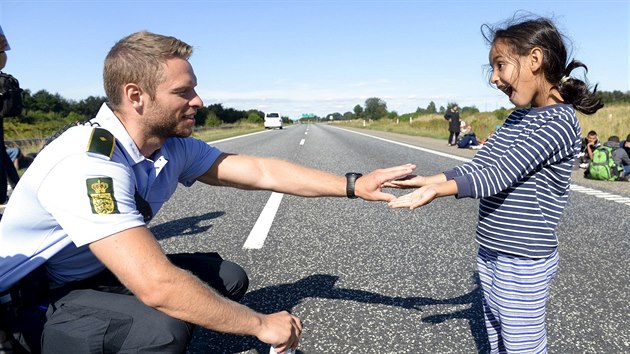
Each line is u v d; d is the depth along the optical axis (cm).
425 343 221
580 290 286
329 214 501
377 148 1466
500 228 167
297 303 268
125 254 143
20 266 165
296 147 1563
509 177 159
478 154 193
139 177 177
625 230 428
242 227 444
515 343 171
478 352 213
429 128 3022
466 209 521
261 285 296
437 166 926
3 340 157
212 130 3578
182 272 148
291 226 448
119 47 162
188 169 223
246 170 229
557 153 160
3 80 328
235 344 220
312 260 344
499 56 172
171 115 168
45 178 152
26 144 1264
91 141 156
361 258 349
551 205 163
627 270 321
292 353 175
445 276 309
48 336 159
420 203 162
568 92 164
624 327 237
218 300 153
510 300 168
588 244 385
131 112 166
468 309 257
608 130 1741
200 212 514
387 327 238
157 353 160
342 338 227
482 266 182
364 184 212
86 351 156
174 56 162
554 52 162
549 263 165
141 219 154
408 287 290
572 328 237
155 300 144
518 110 184
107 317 160
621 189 660
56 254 168
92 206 146
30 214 158
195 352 213
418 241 394
